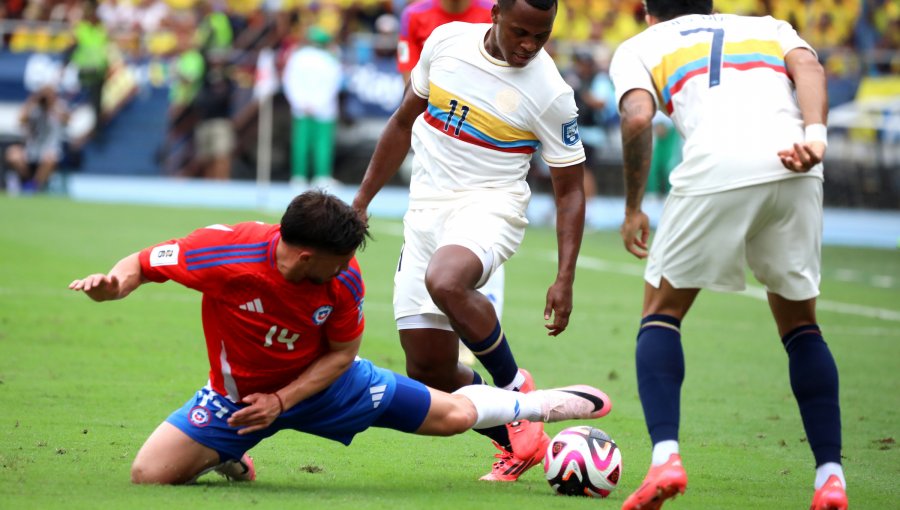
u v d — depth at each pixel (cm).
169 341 2819
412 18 2394
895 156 8694
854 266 5716
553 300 1691
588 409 1633
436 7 2373
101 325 2991
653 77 1528
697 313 3853
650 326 1491
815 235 1466
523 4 1612
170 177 8894
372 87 8375
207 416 1480
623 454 1891
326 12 8912
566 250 1703
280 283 1398
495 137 1717
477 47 1720
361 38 8606
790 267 1463
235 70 8681
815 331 1499
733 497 1572
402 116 1819
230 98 8525
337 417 1502
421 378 1792
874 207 8725
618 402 2366
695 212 1453
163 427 1484
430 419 1537
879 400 2481
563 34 9331
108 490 1423
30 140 7944
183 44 8956
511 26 1628
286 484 1543
